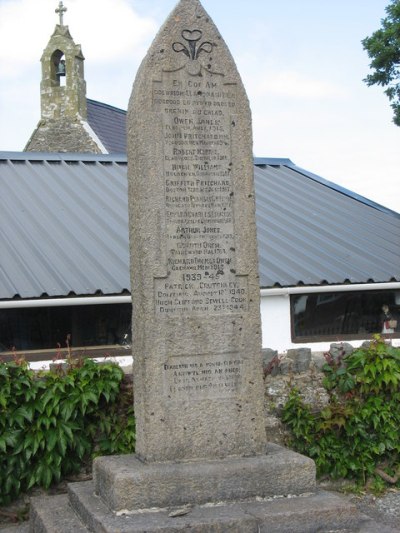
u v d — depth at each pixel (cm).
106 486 628
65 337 965
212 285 677
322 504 621
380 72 1639
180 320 667
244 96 694
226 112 689
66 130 2727
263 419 681
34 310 955
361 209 1398
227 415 672
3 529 728
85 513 621
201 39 688
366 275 1107
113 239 1116
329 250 1193
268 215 1305
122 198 1270
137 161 665
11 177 1304
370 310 1120
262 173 1517
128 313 993
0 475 754
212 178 681
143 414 658
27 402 765
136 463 650
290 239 1219
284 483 643
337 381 869
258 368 684
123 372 807
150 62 672
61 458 768
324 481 858
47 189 1271
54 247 1072
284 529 597
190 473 621
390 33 1611
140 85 668
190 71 681
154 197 664
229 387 676
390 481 855
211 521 583
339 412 851
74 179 1331
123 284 984
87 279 989
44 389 772
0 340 937
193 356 668
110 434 796
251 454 674
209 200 679
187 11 689
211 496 624
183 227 672
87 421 796
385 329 1123
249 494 634
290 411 852
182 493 618
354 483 862
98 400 785
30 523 686
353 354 879
